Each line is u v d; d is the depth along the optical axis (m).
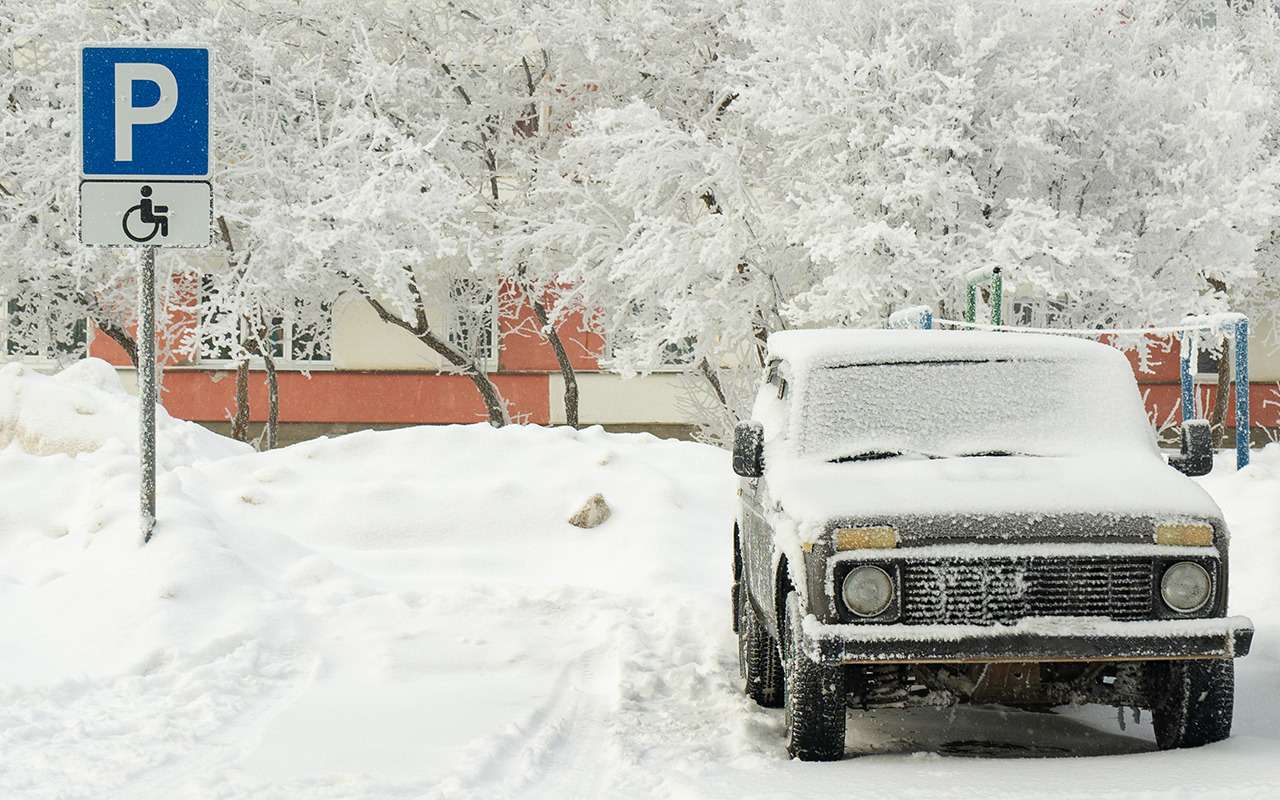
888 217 23.77
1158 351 37.53
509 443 16.47
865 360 8.31
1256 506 12.56
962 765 6.64
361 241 26.69
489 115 31.31
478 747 7.13
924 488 7.03
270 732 7.55
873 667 7.14
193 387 38.59
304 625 10.62
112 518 12.34
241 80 28.03
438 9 31.03
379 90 27.73
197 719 7.91
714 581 13.27
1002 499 6.83
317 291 31.52
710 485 16.14
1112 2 25.97
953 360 8.30
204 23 26.92
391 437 16.53
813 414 8.04
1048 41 24.78
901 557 6.65
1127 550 6.66
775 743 7.57
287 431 38.62
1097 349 8.55
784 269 26.44
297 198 27.78
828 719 6.92
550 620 11.19
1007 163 24.81
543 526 14.70
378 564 13.79
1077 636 6.51
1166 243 25.86
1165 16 29.95
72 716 7.93
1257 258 33.31
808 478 7.43
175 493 13.20
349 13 30.48
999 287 16.73
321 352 38.22
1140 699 7.11
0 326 32.88
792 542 6.94
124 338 32.66
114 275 28.12
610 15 29.45
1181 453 8.04
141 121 10.87
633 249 25.48
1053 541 6.68
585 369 38.09
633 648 10.17
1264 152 25.73
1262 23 32.59
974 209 24.80
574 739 7.66
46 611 10.62
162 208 10.93
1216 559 6.73
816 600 6.69
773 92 24.86
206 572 11.04
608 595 12.00
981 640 6.52
